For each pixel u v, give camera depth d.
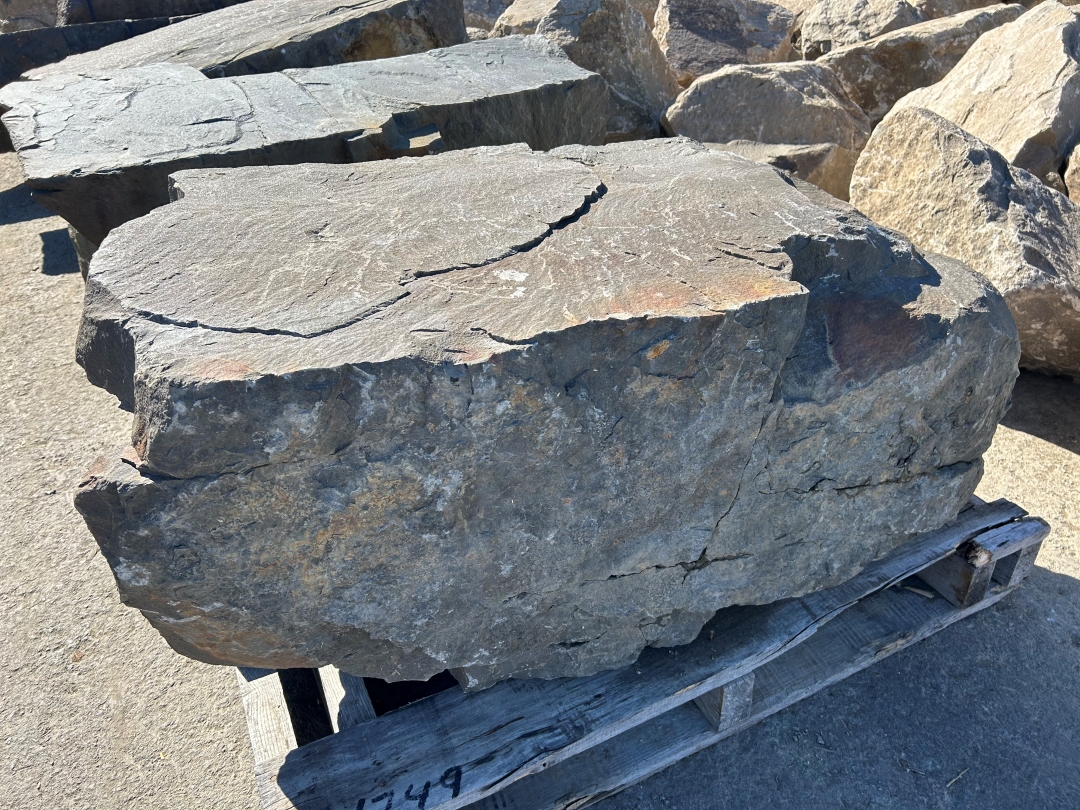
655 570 1.54
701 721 1.70
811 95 3.63
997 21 4.22
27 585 2.16
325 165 1.82
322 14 3.48
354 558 1.29
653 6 5.64
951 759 1.70
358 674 1.46
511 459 1.29
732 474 1.49
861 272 1.57
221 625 1.29
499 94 2.71
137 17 4.40
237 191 1.66
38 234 3.94
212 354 1.15
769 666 1.76
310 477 1.19
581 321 1.24
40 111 2.55
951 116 3.55
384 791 1.43
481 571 1.39
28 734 1.82
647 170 1.80
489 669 1.54
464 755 1.48
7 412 2.77
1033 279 2.47
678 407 1.36
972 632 1.94
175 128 2.41
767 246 1.47
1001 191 2.66
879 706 1.80
